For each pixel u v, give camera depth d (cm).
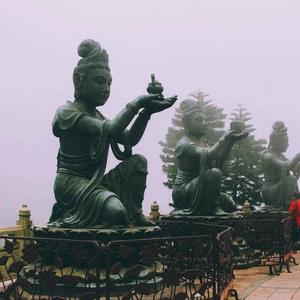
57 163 1012
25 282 781
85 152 981
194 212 1516
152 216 1736
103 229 880
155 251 765
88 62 991
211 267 877
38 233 921
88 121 954
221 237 861
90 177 982
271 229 1391
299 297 973
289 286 1095
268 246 1483
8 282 1169
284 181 2061
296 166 2119
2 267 1185
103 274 856
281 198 2059
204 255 995
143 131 1020
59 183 965
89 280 775
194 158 1564
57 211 979
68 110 968
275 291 1035
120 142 1024
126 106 934
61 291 842
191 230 1226
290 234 1507
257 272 1304
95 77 987
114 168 1006
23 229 1272
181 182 1586
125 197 988
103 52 1005
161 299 761
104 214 904
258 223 1426
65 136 978
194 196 1522
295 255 1723
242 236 1355
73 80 1012
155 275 848
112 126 927
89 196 920
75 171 976
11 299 883
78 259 753
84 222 909
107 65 1011
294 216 1672
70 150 982
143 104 939
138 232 898
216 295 824
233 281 1061
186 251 1192
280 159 2133
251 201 3359
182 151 1575
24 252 788
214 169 1490
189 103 1642
